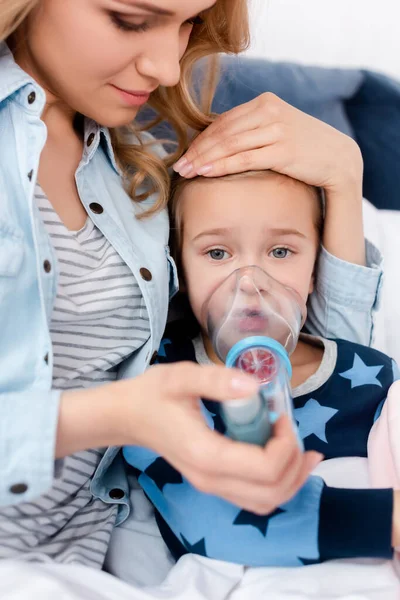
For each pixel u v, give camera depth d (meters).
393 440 1.00
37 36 0.94
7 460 0.79
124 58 0.92
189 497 0.97
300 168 1.19
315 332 1.37
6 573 0.77
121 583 0.84
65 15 0.90
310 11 1.91
